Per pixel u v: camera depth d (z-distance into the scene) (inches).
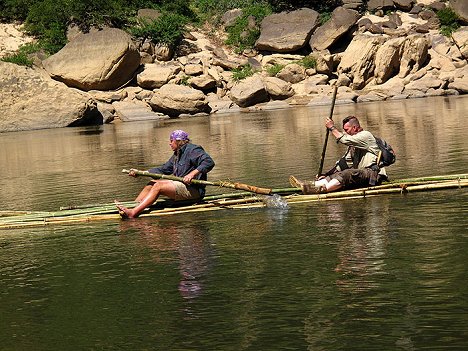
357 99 1995.6
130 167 902.4
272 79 2039.9
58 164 989.2
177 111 1904.5
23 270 432.5
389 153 600.4
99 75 2048.5
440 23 2287.2
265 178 719.1
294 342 297.7
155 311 343.0
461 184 587.5
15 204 668.1
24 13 2368.4
